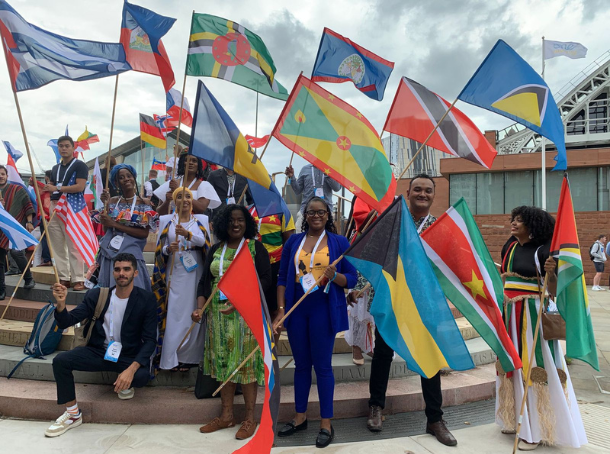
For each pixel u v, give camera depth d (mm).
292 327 3281
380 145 3568
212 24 3797
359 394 3695
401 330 2893
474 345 4926
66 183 5109
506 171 18078
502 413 3230
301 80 3523
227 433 3234
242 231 3477
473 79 3643
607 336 6590
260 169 3539
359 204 4344
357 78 4086
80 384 3805
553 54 11547
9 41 3238
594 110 22000
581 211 16969
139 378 3381
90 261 5164
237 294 2771
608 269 15914
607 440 3268
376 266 2994
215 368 3311
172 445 3025
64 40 3572
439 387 3277
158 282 3795
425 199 3629
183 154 4578
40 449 2939
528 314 3205
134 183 4184
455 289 3258
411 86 4074
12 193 5996
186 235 3682
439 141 3992
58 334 4082
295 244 3469
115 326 3467
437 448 3072
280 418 3475
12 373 3850
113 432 3227
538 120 3393
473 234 3238
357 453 2980
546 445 3160
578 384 4562
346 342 4492
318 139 3490
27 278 5430
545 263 3086
